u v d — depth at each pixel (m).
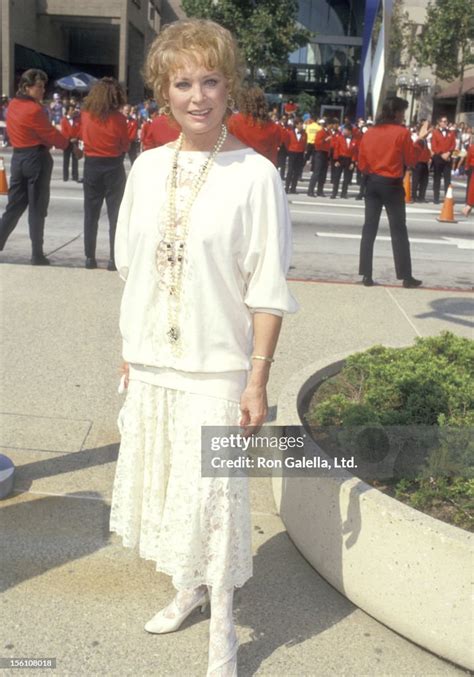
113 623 2.74
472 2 34.69
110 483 3.66
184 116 2.24
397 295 7.68
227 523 2.40
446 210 14.05
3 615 2.74
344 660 2.61
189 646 2.64
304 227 12.45
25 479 3.65
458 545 2.45
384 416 3.30
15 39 37.53
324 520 2.91
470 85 41.34
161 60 2.22
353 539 2.77
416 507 2.88
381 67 13.27
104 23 42.09
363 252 7.97
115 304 6.68
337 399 3.59
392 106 7.59
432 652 2.64
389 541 2.63
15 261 8.32
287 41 27.67
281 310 2.30
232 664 2.47
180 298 2.31
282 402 3.60
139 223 2.35
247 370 2.42
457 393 3.46
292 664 2.58
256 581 3.00
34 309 6.39
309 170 24.17
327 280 8.38
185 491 2.39
